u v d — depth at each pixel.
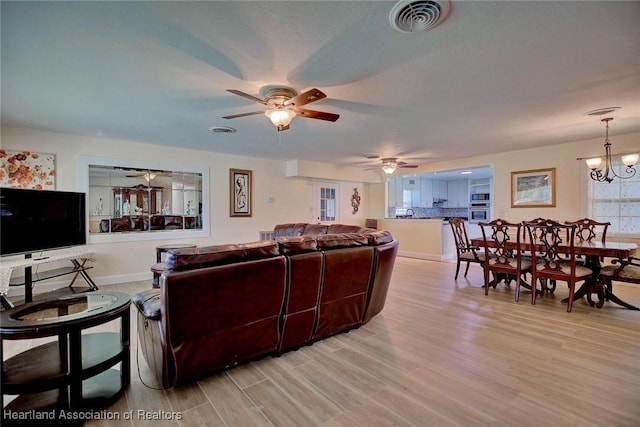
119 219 4.83
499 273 4.41
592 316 3.16
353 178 7.50
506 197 5.61
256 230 6.21
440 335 2.72
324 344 2.57
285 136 4.42
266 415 1.70
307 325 2.46
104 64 2.24
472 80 2.53
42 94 2.81
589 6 1.62
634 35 1.89
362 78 2.47
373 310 2.97
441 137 4.48
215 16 1.70
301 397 1.86
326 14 1.68
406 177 9.21
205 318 1.91
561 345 2.50
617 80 2.54
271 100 2.65
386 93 2.79
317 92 2.30
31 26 1.78
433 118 3.54
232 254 2.01
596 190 4.71
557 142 4.85
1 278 3.01
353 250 2.66
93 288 4.18
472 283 4.60
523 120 3.63
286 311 2.31
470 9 1.64
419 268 5.76
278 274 2.19
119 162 4.68
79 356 1.67
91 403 1.74
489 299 3.78
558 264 3.40
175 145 5.03
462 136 4.42
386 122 3.71
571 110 3.28
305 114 2.79
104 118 3.53
